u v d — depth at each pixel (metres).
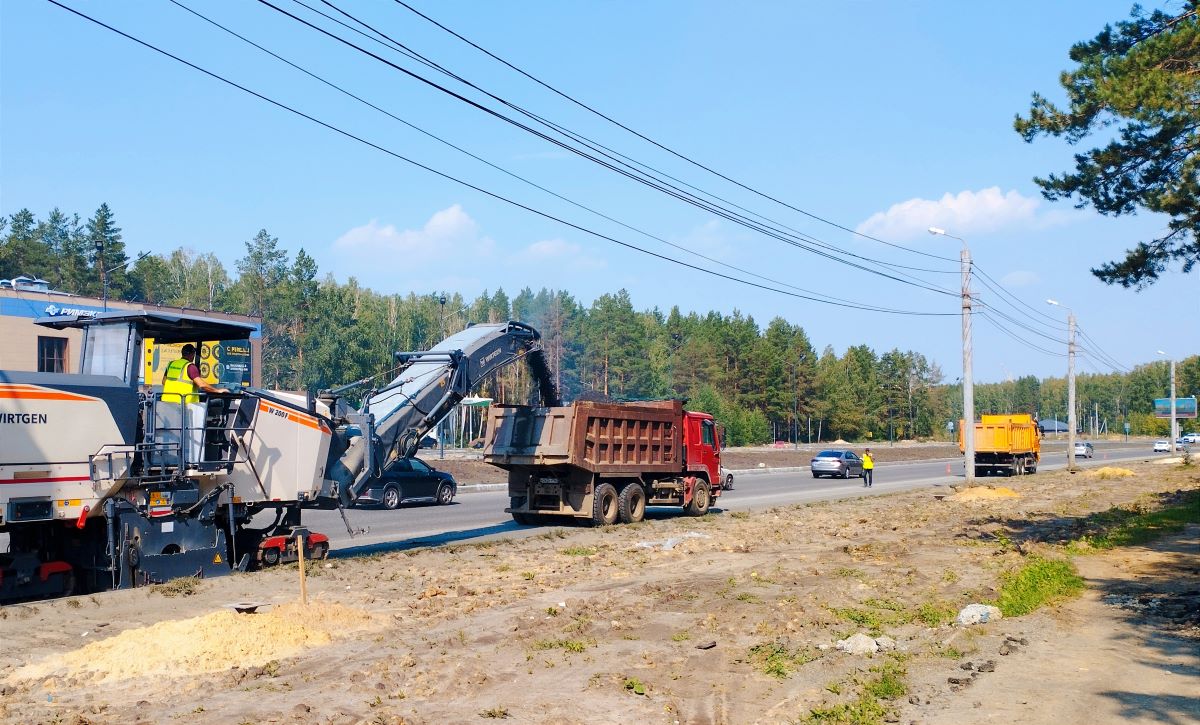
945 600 12.32
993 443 47.00
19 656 9.55
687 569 15.44
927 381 152.12
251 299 81.88
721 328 110.50
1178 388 156.12
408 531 21.59
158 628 9.76
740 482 43.41
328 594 12.91
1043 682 8.19
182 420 13.91
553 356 89.19
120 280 79.38
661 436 24.78
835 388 113.94
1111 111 16.42
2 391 11.85
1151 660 8.94
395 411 18.02
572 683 8.30
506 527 22.73
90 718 7.41
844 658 9.13
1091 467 57.06
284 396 15.91
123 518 13.01
